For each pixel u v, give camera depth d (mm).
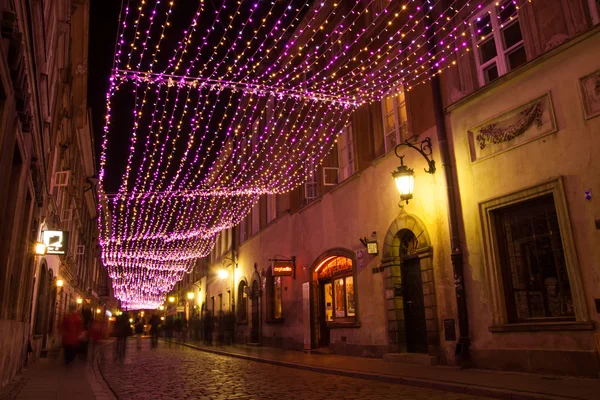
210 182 35875
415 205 13016
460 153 11523
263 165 26094
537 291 9719
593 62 8734
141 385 10242
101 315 56062
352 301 16266
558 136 9258
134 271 56156
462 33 11656
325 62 19312
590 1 8992
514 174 10102
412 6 14031
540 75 9711
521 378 8680
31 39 8203
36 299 17406
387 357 13086
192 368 14062
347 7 17766
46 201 15852
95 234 47406
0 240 8516
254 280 26203
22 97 7590
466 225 11172
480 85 11430
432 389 8734
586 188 8664
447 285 11633
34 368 13812
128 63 12312
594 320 8352
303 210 20406
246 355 17891
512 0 10859
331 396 8234
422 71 13148
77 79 23141
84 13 19406
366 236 15297
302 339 19531
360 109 16359
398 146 13070
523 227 10133
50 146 16547
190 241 42812
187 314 53906
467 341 10773
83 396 8203
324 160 19062
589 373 8250
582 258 8648
